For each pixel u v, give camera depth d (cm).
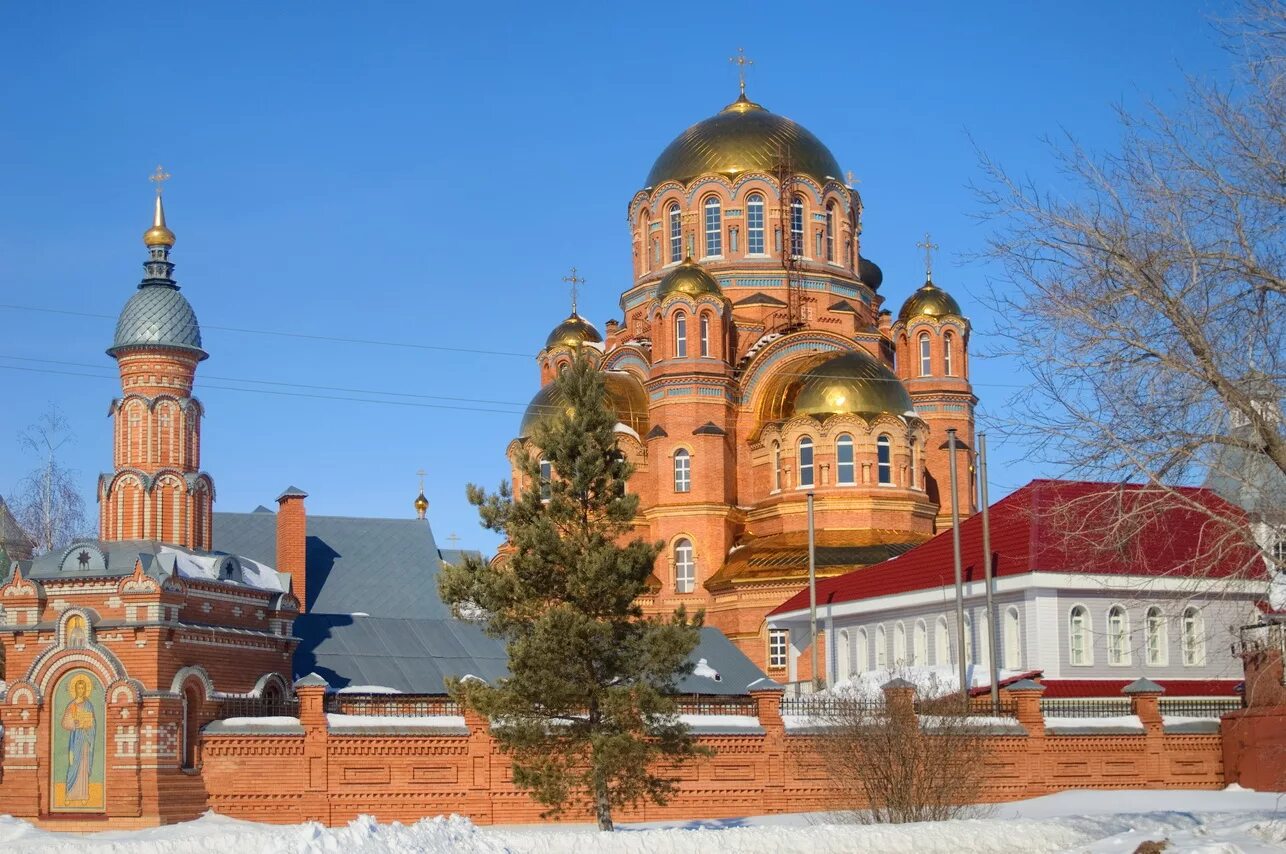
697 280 8738
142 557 4825
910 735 4266
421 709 4891
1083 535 3091
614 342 10019
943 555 6812
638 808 4775
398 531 6825
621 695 3884
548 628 3847
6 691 4638
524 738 3953
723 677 6419
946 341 9244
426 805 4650
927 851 3666
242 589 5025
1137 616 6197
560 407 4238
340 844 3133
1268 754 5122
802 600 7550
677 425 8588
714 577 8312
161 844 3703
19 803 4550
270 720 4622
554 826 4622
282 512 6266
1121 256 3027
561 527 4084
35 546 8250
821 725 4950
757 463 8644
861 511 8181
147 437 5141
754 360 8769
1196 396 2972
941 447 9062
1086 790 5178
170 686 4581
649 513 8562
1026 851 3666
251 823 4444
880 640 7019
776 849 3681
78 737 4575
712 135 9431
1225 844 3284
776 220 9206
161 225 5284
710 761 4872
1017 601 6209
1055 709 5550
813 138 9581
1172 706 5631
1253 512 3138
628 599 3997
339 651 5788
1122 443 2994
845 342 8888
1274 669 5084
